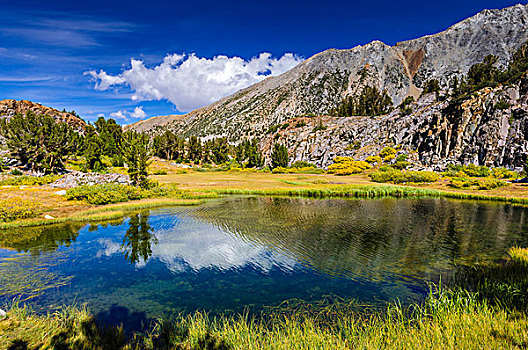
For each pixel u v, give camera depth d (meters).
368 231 19.08
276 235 18.14
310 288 10.62
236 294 10.16
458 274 11.62
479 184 42.47
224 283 11.16
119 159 73.81
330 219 23.03
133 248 15.80
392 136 87.44
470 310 7.43
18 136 54.59
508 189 39.31
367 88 137.12
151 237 17.98
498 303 7.91
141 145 37.97
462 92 82.75
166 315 8.59
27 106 105.88
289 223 21.53
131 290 10.49
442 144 72.31
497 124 62.09
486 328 6.22
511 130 59.88
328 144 100.75
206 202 32.75
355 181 58.66
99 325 7.82
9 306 8.89
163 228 20.28
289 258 14.00
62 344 6.30
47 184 41.69
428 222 21.92
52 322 7.53
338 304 9.27
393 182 55.78
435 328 6.43
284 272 12.25
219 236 18.03
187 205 30.36
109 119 117.12
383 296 9.84
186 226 20.80
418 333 6.54
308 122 126.31
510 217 24.00
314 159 102.06
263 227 20.27
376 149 87.88
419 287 10.49
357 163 79.81
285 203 31.98
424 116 81.31
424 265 12.81
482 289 9.43
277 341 6.59
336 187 45.16
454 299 8.59
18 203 23.80
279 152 99.31
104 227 20.73
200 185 49.31
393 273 11.96
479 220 22.80
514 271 11.19
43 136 57.59
